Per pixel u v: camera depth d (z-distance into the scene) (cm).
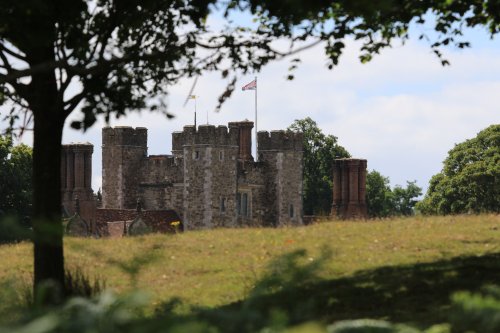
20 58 5959
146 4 5350
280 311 1681
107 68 5375
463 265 6669
